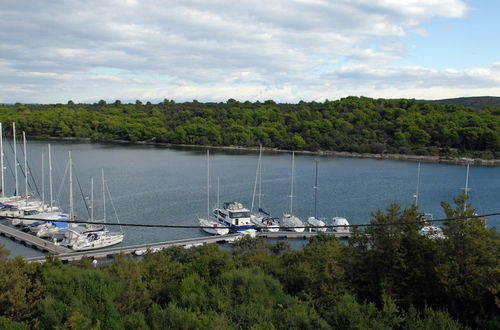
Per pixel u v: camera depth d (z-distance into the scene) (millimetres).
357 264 29719
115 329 23812
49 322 23797
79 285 26453
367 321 23344
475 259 26547
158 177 110562
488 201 90438
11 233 59562
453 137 169125
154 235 62156
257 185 102938
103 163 132125
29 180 102000
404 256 28625
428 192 97188
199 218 69250
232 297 27531
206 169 125812
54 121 197625
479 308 25891
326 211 80000
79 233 55406
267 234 62656
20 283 26375
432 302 27766
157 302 28953
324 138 179625
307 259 35156
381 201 88000
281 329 23484
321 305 27734
